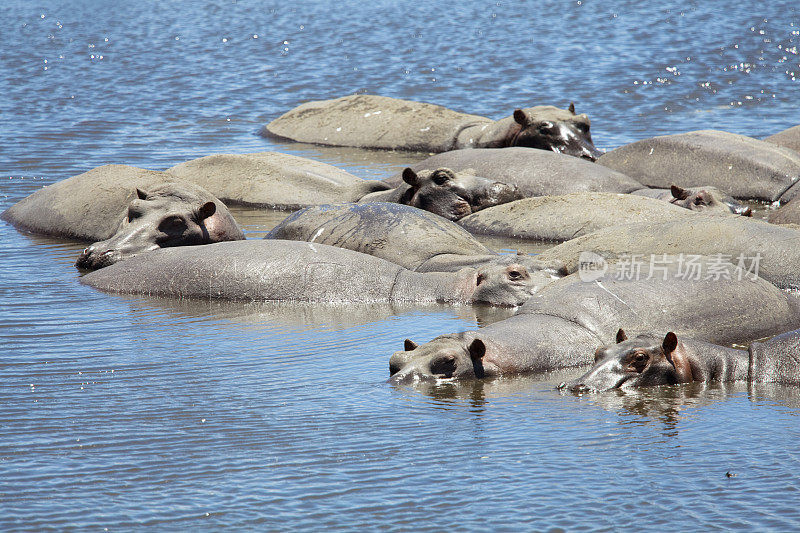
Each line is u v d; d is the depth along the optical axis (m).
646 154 72.75
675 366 34.31
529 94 108.50
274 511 24.11
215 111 102.62
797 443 28.27
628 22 177.12
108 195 57.62
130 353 36.94
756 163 68.50
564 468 26.47
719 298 39.59
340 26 184.62
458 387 33.66
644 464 26.72
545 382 34.41
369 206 52.81
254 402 31.70
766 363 35.00
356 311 43.72
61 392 32.66
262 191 67.69
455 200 60.31
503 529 23.17
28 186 68.38
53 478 25.97
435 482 25.62
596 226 55.44
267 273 45.91
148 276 47.06
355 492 25.09
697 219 47.91
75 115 98.00
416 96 109.56
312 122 94.44
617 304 38.50
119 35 175.00
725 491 25.02
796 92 107.44
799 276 44.34
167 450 27.77
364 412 30.84
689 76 117.50
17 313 42.44
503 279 44.75
